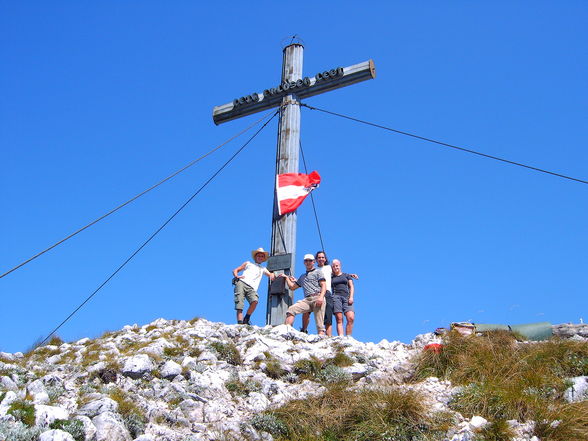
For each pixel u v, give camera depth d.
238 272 16.36
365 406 10.76
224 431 10.55
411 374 12.40
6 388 10.91
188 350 13.47
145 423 10.60
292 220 18.08
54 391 11.05
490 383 11.33
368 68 18.66
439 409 10.88
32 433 9.38
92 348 13.85
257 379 12.48
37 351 14.19
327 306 15.62
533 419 10.34
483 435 10.02
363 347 13.84
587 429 9.98
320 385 12.23
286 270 17.42
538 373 11.60
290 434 10.64
